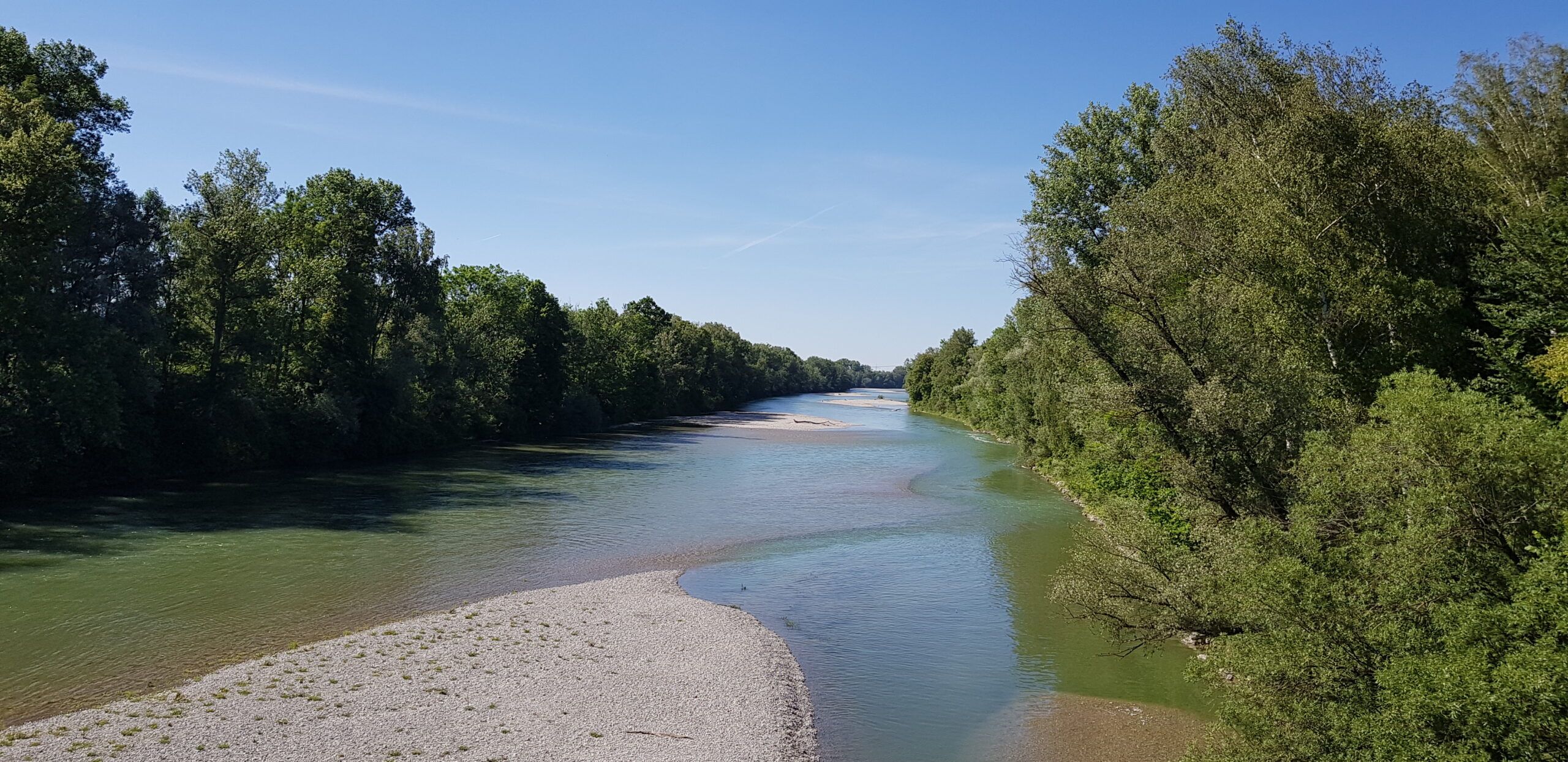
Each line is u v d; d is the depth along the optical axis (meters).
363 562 27.36
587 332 105.69
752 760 14.09
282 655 18.06
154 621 20.55
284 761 13.14
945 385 129.50
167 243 46.19
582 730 14.88
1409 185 22.73
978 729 16.12
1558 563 10.27
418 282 62.97
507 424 78.25
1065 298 20.58
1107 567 18.27
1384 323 20.72
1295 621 12.05
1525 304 19.94
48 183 33.62
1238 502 18.03
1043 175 43.53
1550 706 9.27
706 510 39.59
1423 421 12.58
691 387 131.88
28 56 37.28
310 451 53.28
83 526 30.61
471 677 17.11
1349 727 11.07
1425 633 11.38
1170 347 19.77
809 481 50.75
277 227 50.41
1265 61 27.19
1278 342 20.75
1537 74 29.05
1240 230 22.62
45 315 33.75
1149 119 40.62
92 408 35.19
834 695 17.69
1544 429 12.85
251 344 48.09
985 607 24.16
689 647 19.72
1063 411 43.97
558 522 35.72
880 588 26.11
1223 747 12.99
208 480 43.88
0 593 22.19
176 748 13.46
